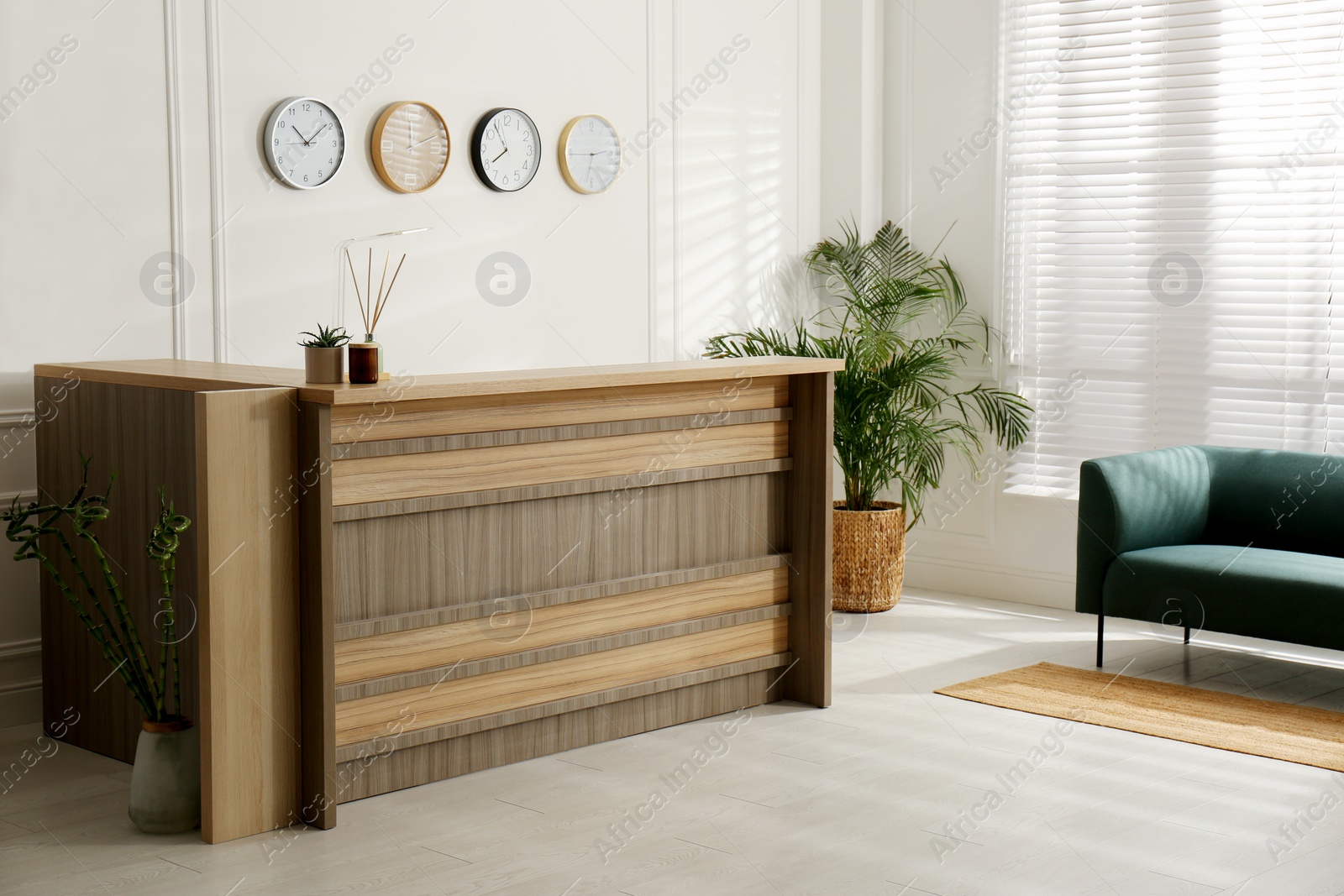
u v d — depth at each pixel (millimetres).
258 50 4402
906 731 3990
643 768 3637
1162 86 5473
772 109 6141
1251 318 5289
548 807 3338
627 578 3867
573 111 5332
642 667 3928
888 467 5762
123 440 3541
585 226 5422
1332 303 5094
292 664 3221
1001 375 5957
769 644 4258
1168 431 5523
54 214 3988
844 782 3533
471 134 5004
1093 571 4727
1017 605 5867
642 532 3902
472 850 3059
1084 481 4723
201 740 3137
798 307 6379
